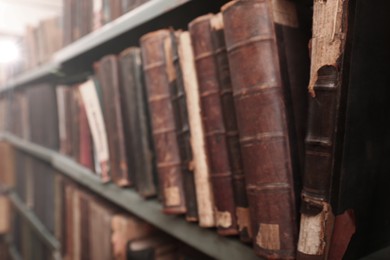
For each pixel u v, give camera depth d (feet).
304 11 1.44
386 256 1.33
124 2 2.32
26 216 5.56
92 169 2.85
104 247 2.65
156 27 2.31
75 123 3.23
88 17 2.93
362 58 1.12
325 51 1.07
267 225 1.27
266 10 1.26
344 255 1.17
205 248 1.69
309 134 1.14
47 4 8.28
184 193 1.82
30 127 5.33
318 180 1.12
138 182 2.17
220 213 1.55
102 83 2.40
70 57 3.05
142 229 2.52
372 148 1.23
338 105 1.07
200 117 1.62
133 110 2.15
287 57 1.31
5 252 7.31
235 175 1.46
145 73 1.91
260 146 1.27
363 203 1.22
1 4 7.68
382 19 1.18
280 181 1.25
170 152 1.84
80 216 3.18
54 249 4.25
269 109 1.25
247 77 1.29
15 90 6.65
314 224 1.13
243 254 1.46
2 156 6.96
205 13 1.98
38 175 5.16
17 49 6.17
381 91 1.23
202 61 1.54
